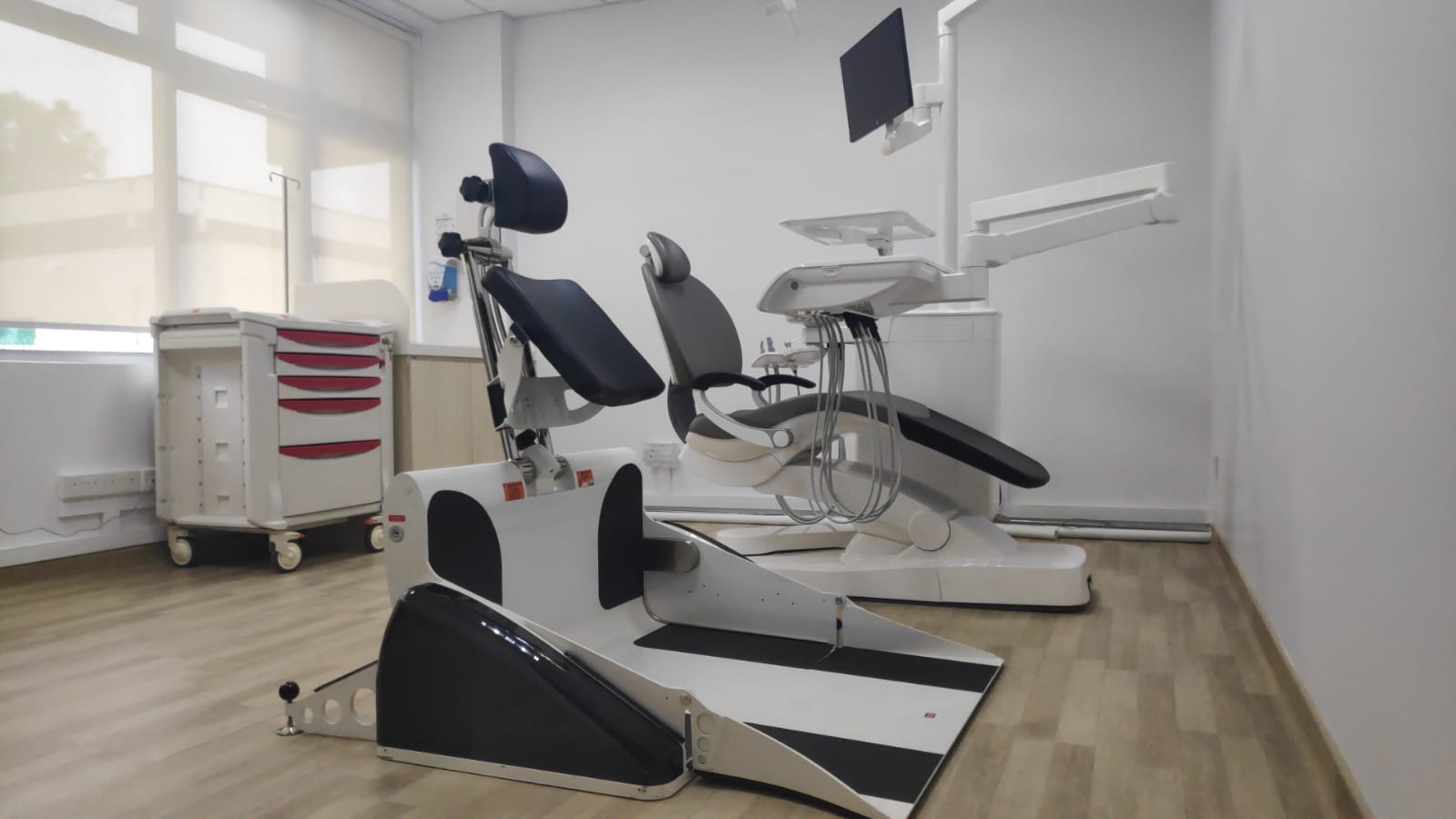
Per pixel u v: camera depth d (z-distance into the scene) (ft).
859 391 9.27
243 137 13.58
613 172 16.15
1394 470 3.81
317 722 5.77
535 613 6.48
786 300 7.73
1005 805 4.60
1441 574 3.21
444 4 15.89
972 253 8.57
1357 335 4.48
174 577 10.80
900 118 9.75
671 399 10.16
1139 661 7.00
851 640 7.13
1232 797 4.67
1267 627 7.08
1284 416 6.54
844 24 14.70
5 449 10.29
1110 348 13.16
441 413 13.58
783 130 15.10
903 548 9.46
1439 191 3.27
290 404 11.28
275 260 14.08
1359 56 4.51
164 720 6.02
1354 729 4.43
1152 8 12.97
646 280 8.83
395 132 16.51
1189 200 12.84
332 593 9.84
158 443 11.39
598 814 4.57
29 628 8.38
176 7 12.53
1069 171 13.41
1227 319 10.46
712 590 7.58
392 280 16.42
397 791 4.89
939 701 5.98
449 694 5.18
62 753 5.46
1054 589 8.56
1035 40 13.50
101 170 11.58
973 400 10.55
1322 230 5.31
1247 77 8.68
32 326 10.81
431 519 5.60
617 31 16.05
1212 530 12.19
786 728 5.49
